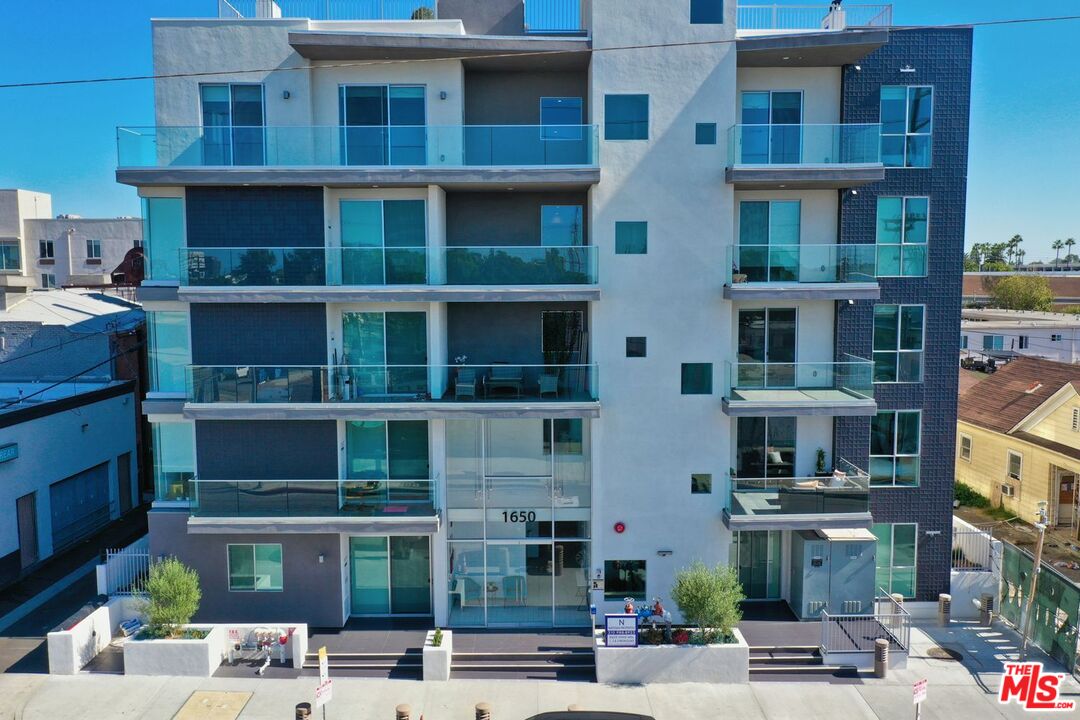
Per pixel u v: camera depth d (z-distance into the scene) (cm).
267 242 1866
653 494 1953
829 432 2012
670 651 1697
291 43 1759
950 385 2000
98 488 2670
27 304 3142
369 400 1880
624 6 1833
